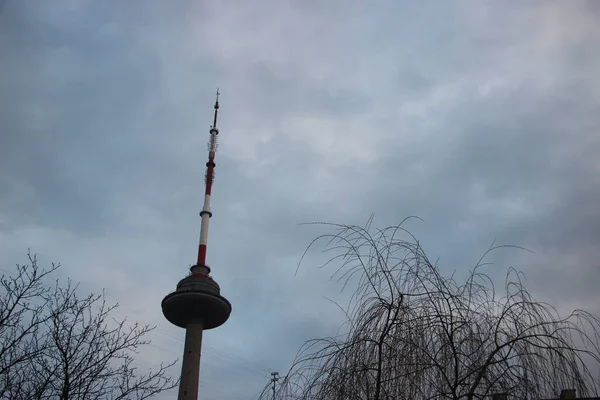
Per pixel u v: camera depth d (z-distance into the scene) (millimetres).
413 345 10719
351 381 10703
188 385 86875
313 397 10953
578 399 10234
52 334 18859
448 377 10484
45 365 18281
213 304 92812
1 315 18531
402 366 10570
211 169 108312
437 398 10266
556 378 10375
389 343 10883
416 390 10383
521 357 10484
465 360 10586
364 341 11070
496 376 10367
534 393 10203
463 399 10281
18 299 19266
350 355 11031
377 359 10883
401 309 11211
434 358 10617
